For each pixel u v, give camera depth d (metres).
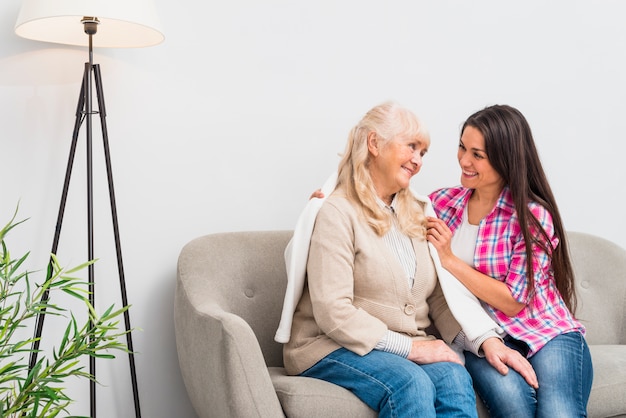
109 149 2.35
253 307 2.35
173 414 2.50
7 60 2.26
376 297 2.02
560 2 3.15
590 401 2.17
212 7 2.52
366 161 2.12
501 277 2.23
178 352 2.26
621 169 3.31
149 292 2.46
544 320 2.21
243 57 2.58
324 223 2.01
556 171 3.17
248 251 2.40
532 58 3.10
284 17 2.63
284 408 1.85
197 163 2.52
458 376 1.90
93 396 2.20
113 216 2.24
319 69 2.70
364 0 2.77
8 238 2.26
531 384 2.02
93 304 2.37
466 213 2.33
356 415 1.85
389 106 2.12
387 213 2.10
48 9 1.98
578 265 2.81
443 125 2.92
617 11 3.28
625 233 3.31
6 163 2.26
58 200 2.32
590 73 3.22
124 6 2.03
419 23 2.87
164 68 2.46
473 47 2.97
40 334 2.12
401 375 1.81
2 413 1.67
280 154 2.64
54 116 2.32
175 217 2.49
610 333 2.72
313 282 1.96
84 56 2.35
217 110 2.54
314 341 1.99
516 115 2.22
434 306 2.23
